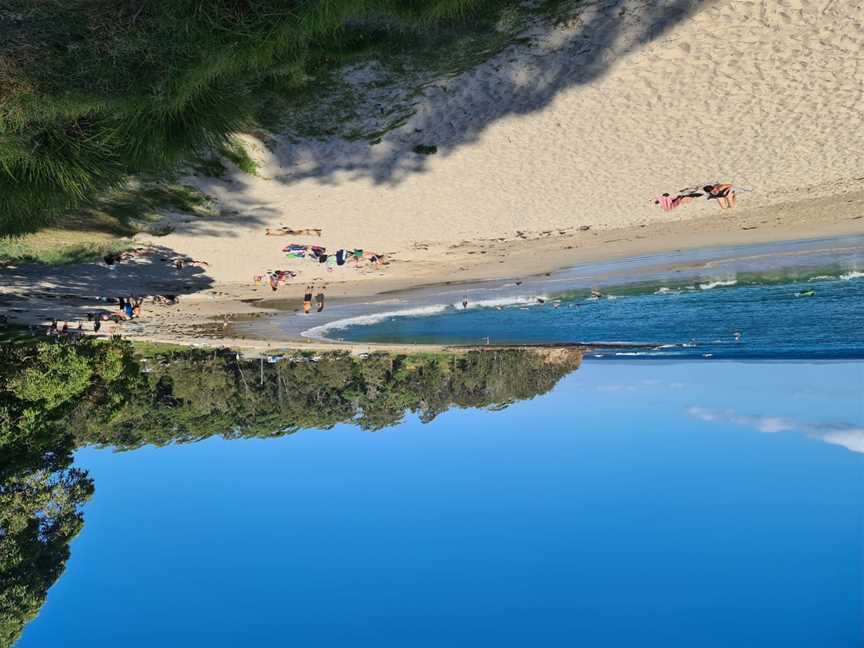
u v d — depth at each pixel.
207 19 7.00
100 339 24.27
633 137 12.91
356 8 7.96
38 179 8.18
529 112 12.23
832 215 16.81
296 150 12.56
